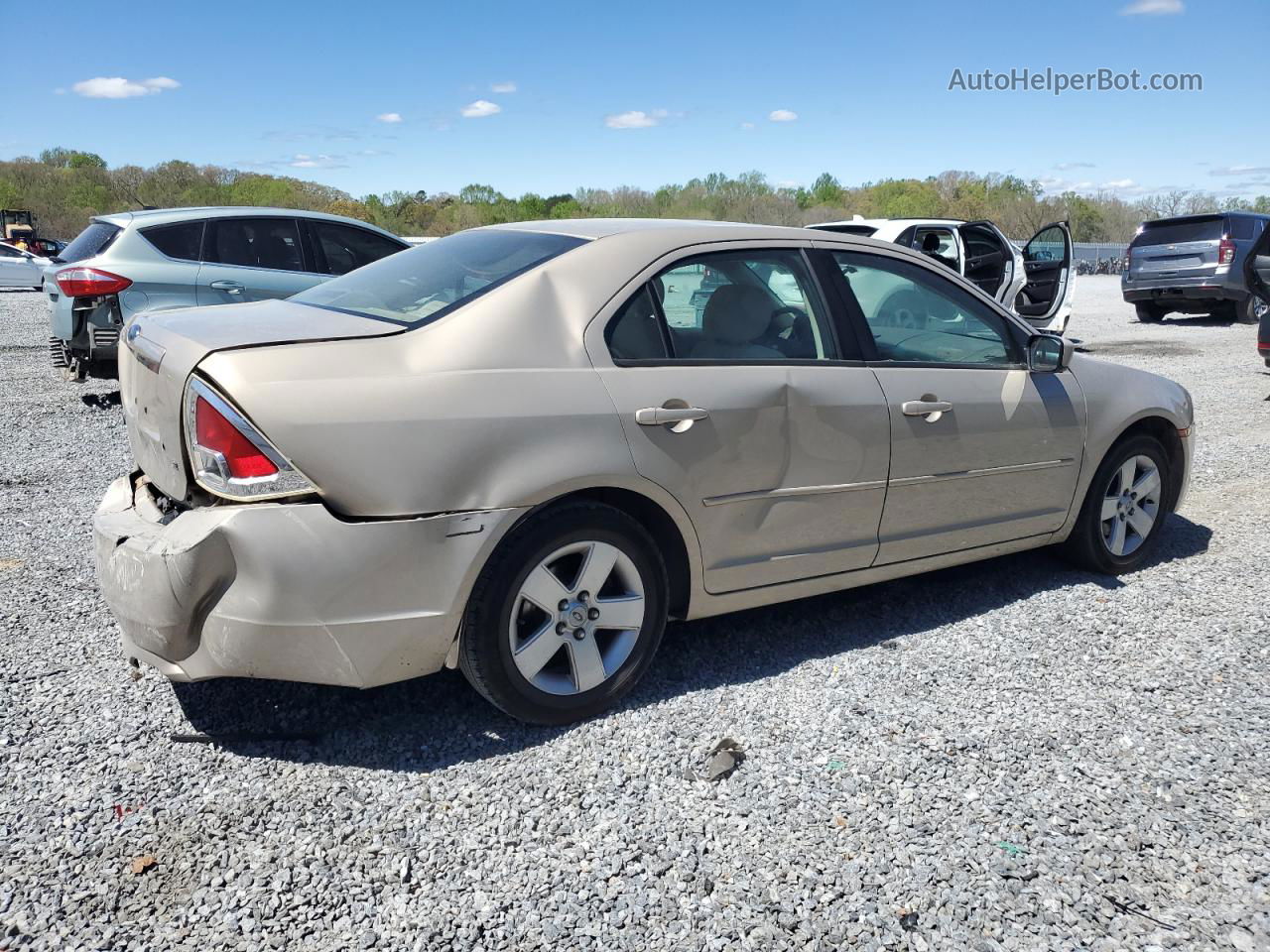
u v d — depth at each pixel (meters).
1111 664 3.88
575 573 3.26
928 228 11.18
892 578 4.14
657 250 3.52
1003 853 2.70
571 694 3.29
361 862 2.59
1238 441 7.93
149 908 2.39
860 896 2.52
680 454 3.35
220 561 2.79
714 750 3.19
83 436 7.43
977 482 4.21
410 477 2.88
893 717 3.43
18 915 2.35
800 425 3.63
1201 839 2.78
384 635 2.92
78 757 3.02
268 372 2.81
